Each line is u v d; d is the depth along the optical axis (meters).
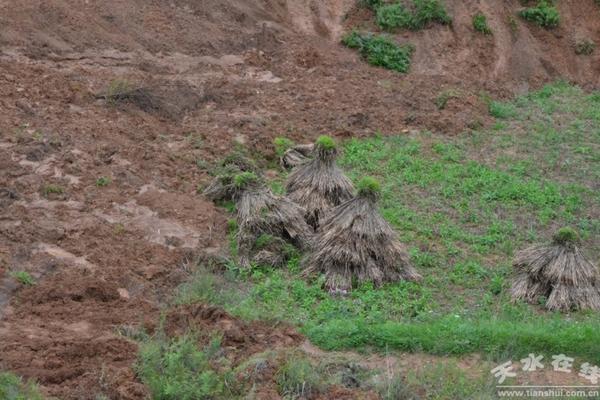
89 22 28.19
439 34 33.94
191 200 20.86
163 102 25.59
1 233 17.94
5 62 25.14
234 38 30.84
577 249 18.25
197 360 14.43
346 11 34.38
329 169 20.12
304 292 17.62
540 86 33.69
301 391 14.38
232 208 20.97
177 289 17.39
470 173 24.61
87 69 26.30
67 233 18.47
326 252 18.22
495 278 18.88
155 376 14.01
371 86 30.25
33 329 15.37
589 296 18.03
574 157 26.55
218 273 18.45
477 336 15.99
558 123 29.42
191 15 31.05
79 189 20.34
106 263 17.78
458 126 27.77
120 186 20.91
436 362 15.55
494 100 31.14
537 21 35.53
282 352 15.26
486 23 34.44
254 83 28.67
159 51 28.67
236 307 16.81
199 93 26.86
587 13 36.56
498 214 22.41
